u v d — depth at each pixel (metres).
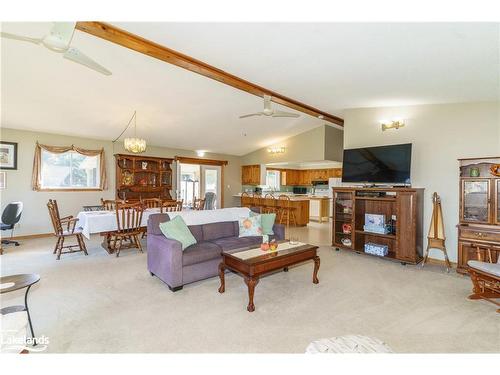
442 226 4.00
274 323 2.34
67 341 2.03
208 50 3.03
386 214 4.64
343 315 2.50
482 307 2.66
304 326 2.30
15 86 3.95
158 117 5.57
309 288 3.14
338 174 9.19
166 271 3.07
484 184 3.57
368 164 4.81
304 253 3.12
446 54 2.61
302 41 2.67
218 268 3.14
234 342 2.05
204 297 2.87
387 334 2.18
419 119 4.41
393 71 3.19
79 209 6.34
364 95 4.27
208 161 8.80
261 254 2.89
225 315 2.48
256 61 3.26
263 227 4.22
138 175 7.35
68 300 2.76
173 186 7.98
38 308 2.57
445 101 4.05
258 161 9.05
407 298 2.87
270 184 9.91
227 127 6.67
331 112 5.77
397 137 4.68
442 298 2.87
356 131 5.26
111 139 6.75
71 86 4.07
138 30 2.67
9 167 5.49
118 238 4.73
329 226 7.73
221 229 4.08
